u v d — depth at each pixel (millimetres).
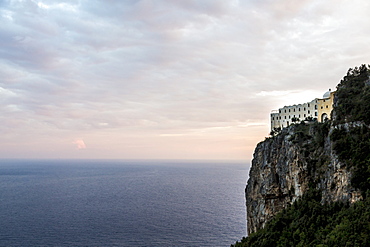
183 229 171000
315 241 74938
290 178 105375
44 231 163250
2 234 156875
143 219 192375
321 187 93062
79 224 178125
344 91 102312
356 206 75938
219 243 149125
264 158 118062
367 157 81125
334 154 89312
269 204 112000
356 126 89125
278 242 84812
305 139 105750
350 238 67375
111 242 148000
